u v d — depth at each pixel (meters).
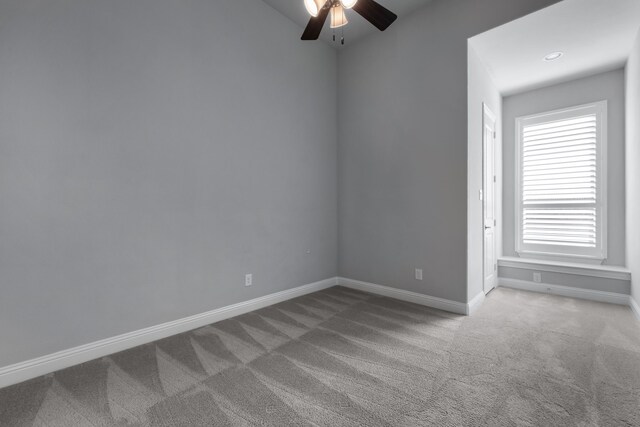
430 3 3.16
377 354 2.17
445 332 2.54
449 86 3.03
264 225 3.20
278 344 2.33
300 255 3.60
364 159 3.78
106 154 2.15
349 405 1.61
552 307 3.15
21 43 1.82
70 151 2.00
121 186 2.22
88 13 2.06
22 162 1.83
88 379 1.85
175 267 2.52
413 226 3.33
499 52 3.15
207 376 1.89
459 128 2.97
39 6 1.88
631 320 2.78
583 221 3.73
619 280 3.25
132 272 2.28
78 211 2.03
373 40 3.67
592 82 3.67
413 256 3.33
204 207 2.70
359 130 3.83
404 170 3.39
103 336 2.15
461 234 2.97
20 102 1.82
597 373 1.90
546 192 3.99
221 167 2.82
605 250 3.58
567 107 3.84
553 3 2.45
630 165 3.19
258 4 3.12
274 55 3.28
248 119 3.04
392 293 3.51
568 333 2.51
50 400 1.65
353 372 1.93
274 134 3.29
